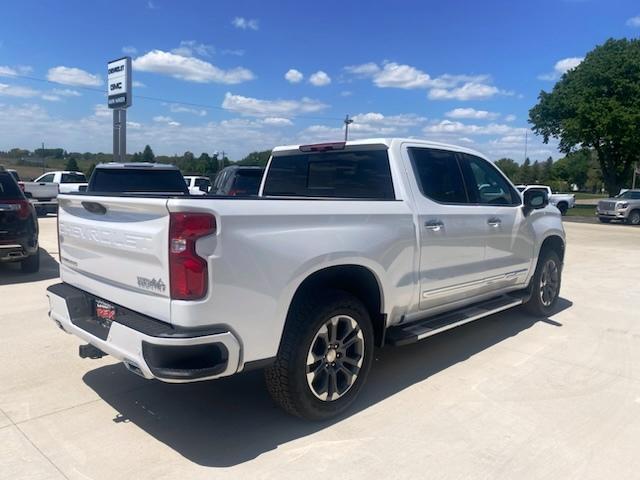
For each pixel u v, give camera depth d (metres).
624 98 38.44
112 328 3.15
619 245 15.23
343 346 3.65
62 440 3.30
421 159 4.54
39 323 5.78
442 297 4.61
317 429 3.50
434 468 3.05
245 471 2.99
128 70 25.55
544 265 6.25
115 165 11.12
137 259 3.11
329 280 3.74
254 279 3.05
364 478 2.95
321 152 4.92
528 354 5.09
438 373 4.54
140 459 3.10
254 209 3.07
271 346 3.19
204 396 3.99
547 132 43.22
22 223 8.09
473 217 4.82
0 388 4.06
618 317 6.61
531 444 3.35
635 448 3.33
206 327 2.90
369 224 3.78
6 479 2.88
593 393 4.17
